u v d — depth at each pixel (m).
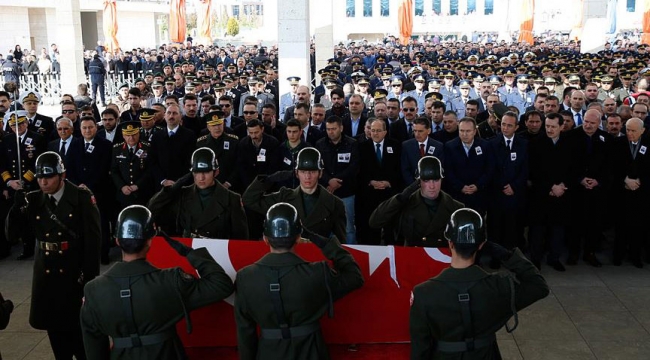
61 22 21.23
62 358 5.32
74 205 5.11
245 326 3.74
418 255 4.43
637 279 7.62
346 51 33.38
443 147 7.71
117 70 27.86
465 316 3.47
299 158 5.16
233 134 8.78
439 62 23.41
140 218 3.63
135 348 3.59
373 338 4.44
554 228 7.93
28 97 9.70
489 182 7.77
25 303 7.00
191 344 4.44
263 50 32.69
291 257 3.70
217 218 5.29
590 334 6.16
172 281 3.61
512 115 7.65
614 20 39.22
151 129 8.77
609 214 8.07
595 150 7.95
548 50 32.75
